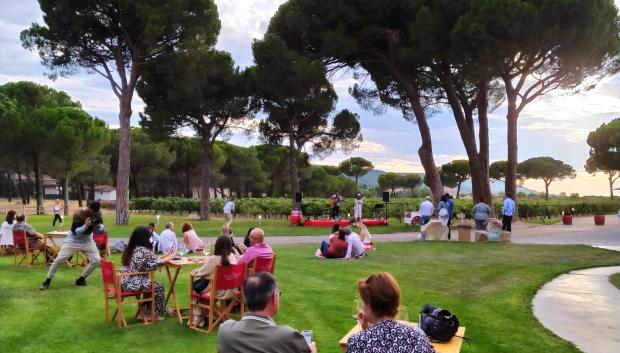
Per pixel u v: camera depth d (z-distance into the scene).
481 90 30.72
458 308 9.89
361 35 28.61
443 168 90.31
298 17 29.41
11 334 7.96
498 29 23.72
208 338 7.86
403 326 3.93
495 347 7.52
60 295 10.65
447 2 25.30
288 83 30.55
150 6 28.42
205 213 38.06
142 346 7.47
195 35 29.94
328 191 78.31
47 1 28.98
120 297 8.44
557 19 24.83
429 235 22.44
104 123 52.53
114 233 25.89
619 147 62.38
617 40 29.44
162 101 35.19
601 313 9.66
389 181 99.94
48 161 47.59
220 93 36.84
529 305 10.25
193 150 64.44
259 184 68.81
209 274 8.24
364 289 4.12
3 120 43.84
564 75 30.59
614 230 28.05
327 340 7.76
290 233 26.91
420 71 31.31
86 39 29.78
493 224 21.41
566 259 16.39
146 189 70.62
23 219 14.48
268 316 4.40
